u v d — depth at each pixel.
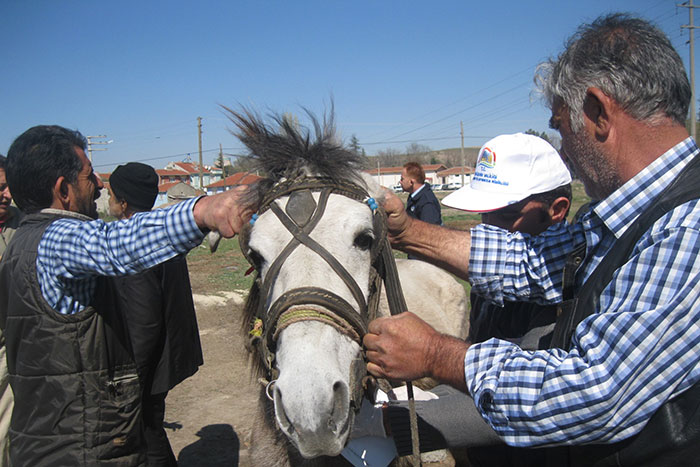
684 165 1.32
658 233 1.18
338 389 1.59
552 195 2.35
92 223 1.88
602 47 1.34
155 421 2.76
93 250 1.79
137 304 2.49
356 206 1.89
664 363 1.12
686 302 1.10
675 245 1.13
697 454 1.14
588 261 1.54
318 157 1.98
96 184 2.30
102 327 1.93
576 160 1.48
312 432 1.47
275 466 2.22
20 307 1.87
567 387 1.17
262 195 1.99
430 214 6.13
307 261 1.74
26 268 1.86
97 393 1.89
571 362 1.19
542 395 1.20
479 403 1.30
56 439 1.86
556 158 2.36
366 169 2.28
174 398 4.83
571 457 1.43
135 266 1.80
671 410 1.18
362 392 1.74
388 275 2.00
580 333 1.22
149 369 2.67
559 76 1.43
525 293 1.94
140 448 2.08
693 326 1.11
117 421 1.95
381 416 1.98
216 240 2.02
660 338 1.11
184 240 1.82
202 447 3.91
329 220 1.82
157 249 1.79
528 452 1.72
